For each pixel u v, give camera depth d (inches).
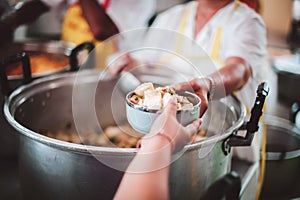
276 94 59.6
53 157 27.4
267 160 38.5
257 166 40.8
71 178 27.3
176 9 50.8
